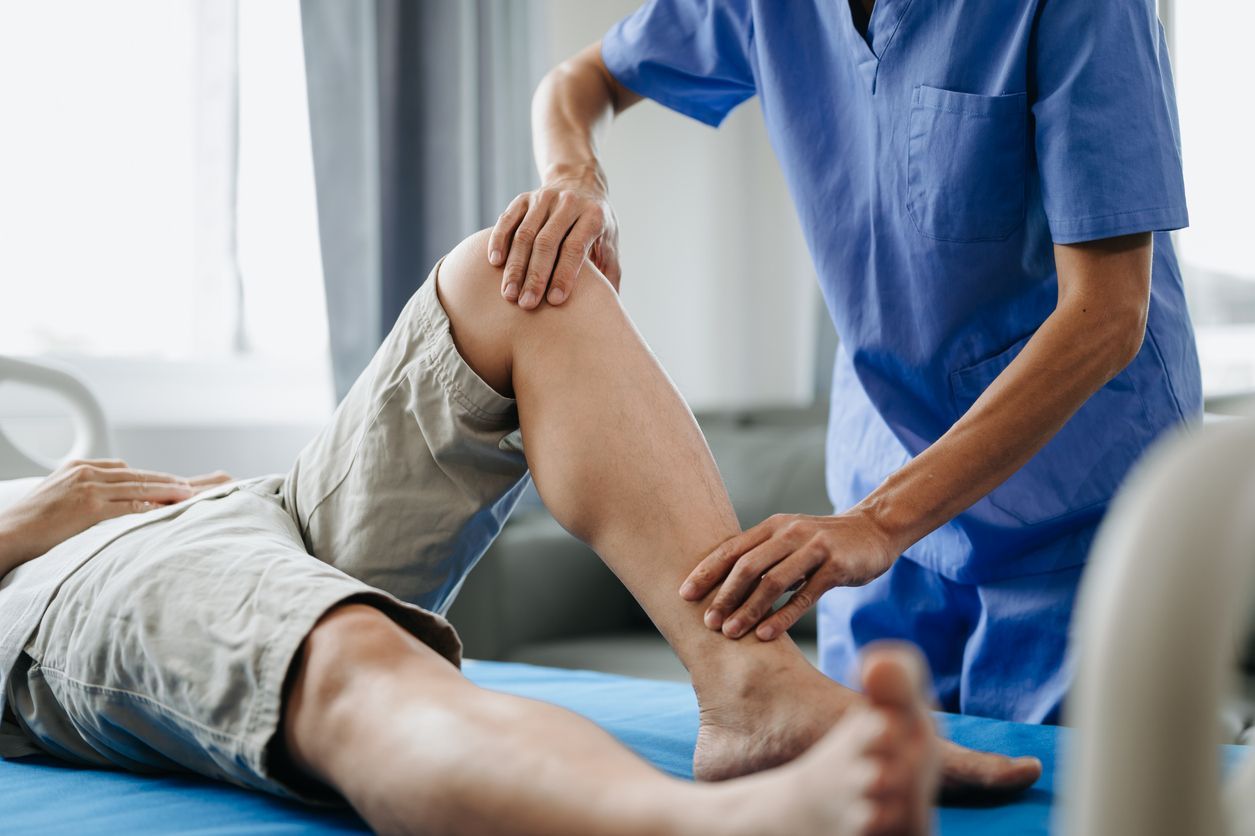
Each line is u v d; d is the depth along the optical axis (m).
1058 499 1.12
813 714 0.75
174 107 2.44
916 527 0.86
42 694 0.92
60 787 0.86
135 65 2.39
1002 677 1.16
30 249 2.26
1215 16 2.62
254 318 2.54
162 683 0.79
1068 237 0.94
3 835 0.72
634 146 3.24
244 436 2.39
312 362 2.61
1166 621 0.40
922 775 0.39
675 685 1.28
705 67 1.34
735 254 3.42
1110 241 0.94
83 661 0.86
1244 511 0.41
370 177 2.45
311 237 2.62
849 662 1.30
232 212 2.48
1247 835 0.43
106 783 0.87
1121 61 0.95
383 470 0.95
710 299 3.41
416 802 0.60
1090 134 0.93
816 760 0.43
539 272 0.90
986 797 0.74
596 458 0.84
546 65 2.94
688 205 3.37
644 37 1.35
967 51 1.04
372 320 2.45
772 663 0.78
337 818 0.75
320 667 0.71
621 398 0.86
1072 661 1.11
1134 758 0.40
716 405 3.41
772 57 1.20
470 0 2.69
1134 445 1.10
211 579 0.81
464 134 2.63
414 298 0.98
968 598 1.22
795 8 1.19
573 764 0.55
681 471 0.85
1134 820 0.40
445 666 0.71
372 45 2.48
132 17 2.39
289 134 2.59
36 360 1.64
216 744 0.76
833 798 0.41
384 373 0.97
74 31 2.32
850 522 0.84
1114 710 0.41
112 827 0.74
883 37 1.09
